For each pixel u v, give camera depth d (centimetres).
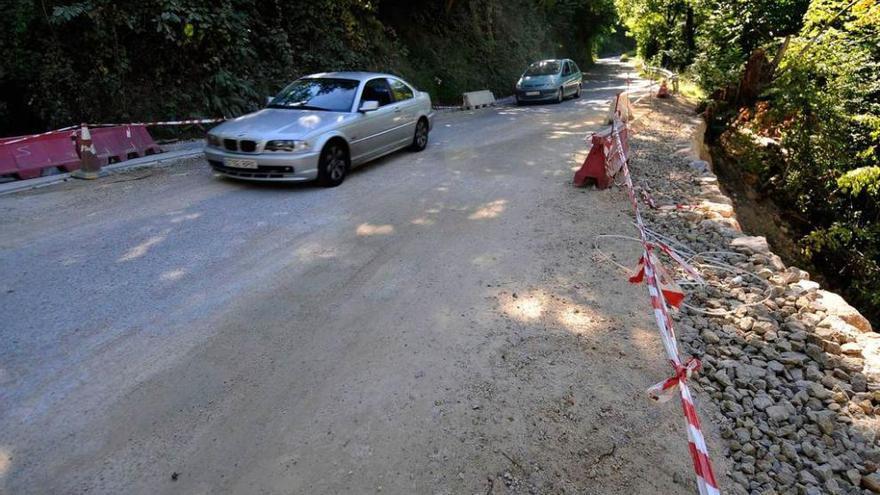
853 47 1433
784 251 1300
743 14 1792
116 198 695
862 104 1441
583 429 305
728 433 307
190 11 1095
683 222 639
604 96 2317
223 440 289
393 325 405
